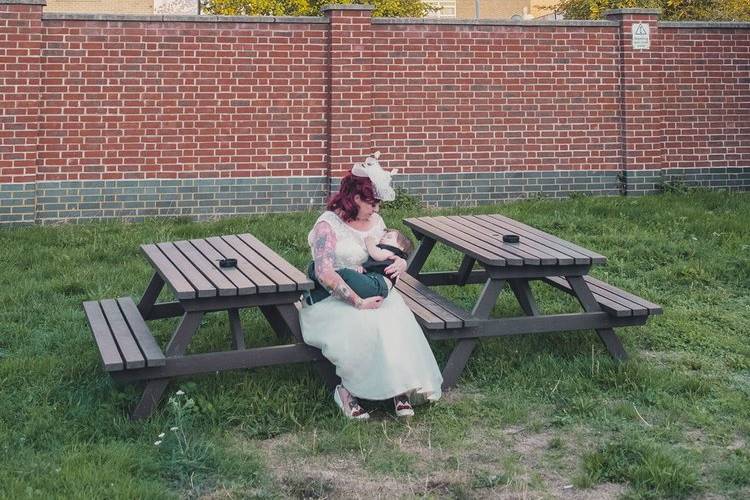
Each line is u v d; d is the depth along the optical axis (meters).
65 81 10.72
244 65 11.21
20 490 3.80
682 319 6.80
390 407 5.05
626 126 12.20
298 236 9.31
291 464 4.31
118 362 4.46
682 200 11.32
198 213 11.17
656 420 4.89
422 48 11.69
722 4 18.73
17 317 6.64
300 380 5.23
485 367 5.61
